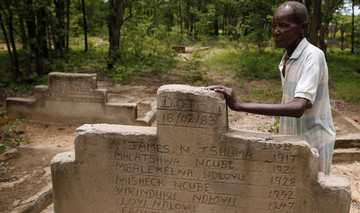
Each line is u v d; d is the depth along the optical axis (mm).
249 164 2385
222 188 2494
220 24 36500
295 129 2445
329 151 2400
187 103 2344
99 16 13625
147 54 14461
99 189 2689
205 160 2453
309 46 2217
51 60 11141
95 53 14750
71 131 6273
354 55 18031
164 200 2629
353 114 7422
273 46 16844
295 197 2371
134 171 2594
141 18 15406
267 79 11164
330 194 2236
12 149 5191
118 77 10953
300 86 2094
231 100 2268
